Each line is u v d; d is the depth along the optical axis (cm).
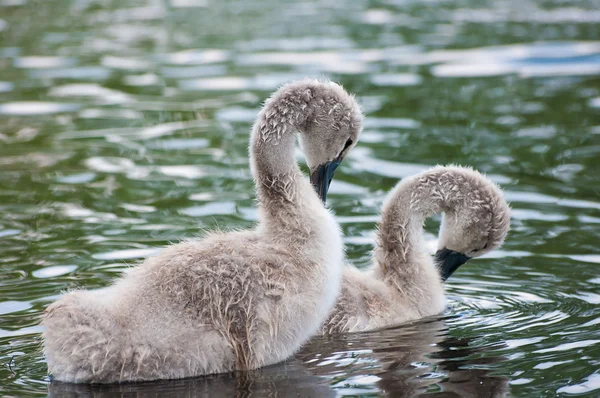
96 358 984
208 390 983
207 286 1028
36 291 1273
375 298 1250
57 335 991
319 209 1152
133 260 1394
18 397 962
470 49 2894
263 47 2959
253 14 3562
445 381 1002
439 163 1889
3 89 2502
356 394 971
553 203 1653
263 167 1155
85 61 2812
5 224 1559
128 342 991
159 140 2075
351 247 1467
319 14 3528
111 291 1046
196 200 1686
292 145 1170
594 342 1103
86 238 1493
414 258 1295
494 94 2427
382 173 1841
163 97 2430
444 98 2388
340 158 1240
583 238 1491
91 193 1731
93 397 963
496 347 1103
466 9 3578
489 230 1321
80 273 1341
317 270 1106
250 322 1034
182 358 1007
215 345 1020
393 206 1316
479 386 985
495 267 1402
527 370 1025
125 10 3691
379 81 2545
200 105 2350
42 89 2506
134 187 1764
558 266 1390
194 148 2020
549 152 1955
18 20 3469
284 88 1191
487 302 1284
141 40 3117
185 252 1068
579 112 2255
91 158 1947
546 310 1230
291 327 1069
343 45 2959
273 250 1098
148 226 1551
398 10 3575
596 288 1305
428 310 1270
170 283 1028
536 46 2916
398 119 2209
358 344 1141
